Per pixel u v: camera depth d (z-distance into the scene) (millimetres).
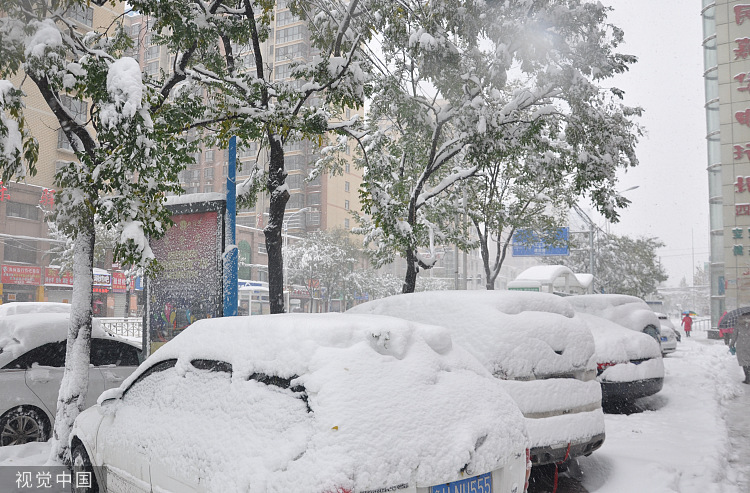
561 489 5230
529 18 9664
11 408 6531
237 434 3020
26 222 37656
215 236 7879
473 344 5141
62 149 38812
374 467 2666
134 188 6004
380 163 11992
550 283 20375
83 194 6105
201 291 7902
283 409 2961
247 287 37125
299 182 70375
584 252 42469
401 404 2959
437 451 2873
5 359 6707
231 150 7852
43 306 12328
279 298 9234
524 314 5383
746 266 33594
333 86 9031
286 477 2650
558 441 4867
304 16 10445
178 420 3504
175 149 6961
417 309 5914
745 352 12023
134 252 6027
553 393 5000
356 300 56781
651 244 45344
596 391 5355
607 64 10086
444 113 11648
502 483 3145
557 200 19109
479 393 3328
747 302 33281
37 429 6680
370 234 17547
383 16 9766
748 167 34125
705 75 36844
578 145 11445
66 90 6348
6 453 5992
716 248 35250
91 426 4418
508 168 17469
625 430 7480
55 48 5926
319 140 9281
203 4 8242
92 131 24312
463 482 2951
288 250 50406
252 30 8977
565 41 10266
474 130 10203
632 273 42781
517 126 11359
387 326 3330
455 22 9430
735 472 5828
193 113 7914
